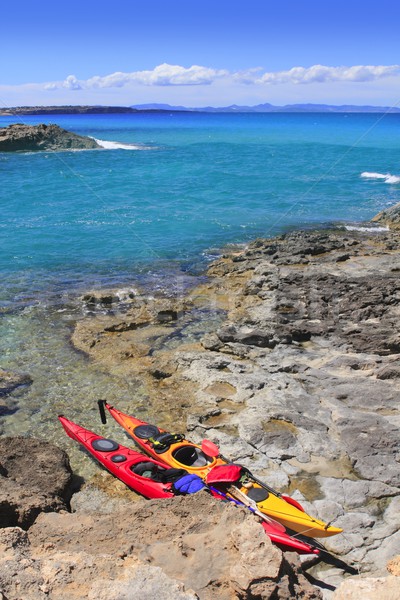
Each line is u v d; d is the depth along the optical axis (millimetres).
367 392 10984
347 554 7258
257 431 9773
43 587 4879
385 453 9148
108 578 5105
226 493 7742
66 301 16938
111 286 18328
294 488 8484
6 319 15508
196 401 11117
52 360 13156
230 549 5605
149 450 9289
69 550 6125
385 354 12773
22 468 8766
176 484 8023
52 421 10758
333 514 7910
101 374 12523
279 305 15758
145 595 4750
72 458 9641
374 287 16500
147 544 6145
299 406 10578
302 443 9492
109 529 6594
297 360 12555
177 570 5504
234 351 13117
